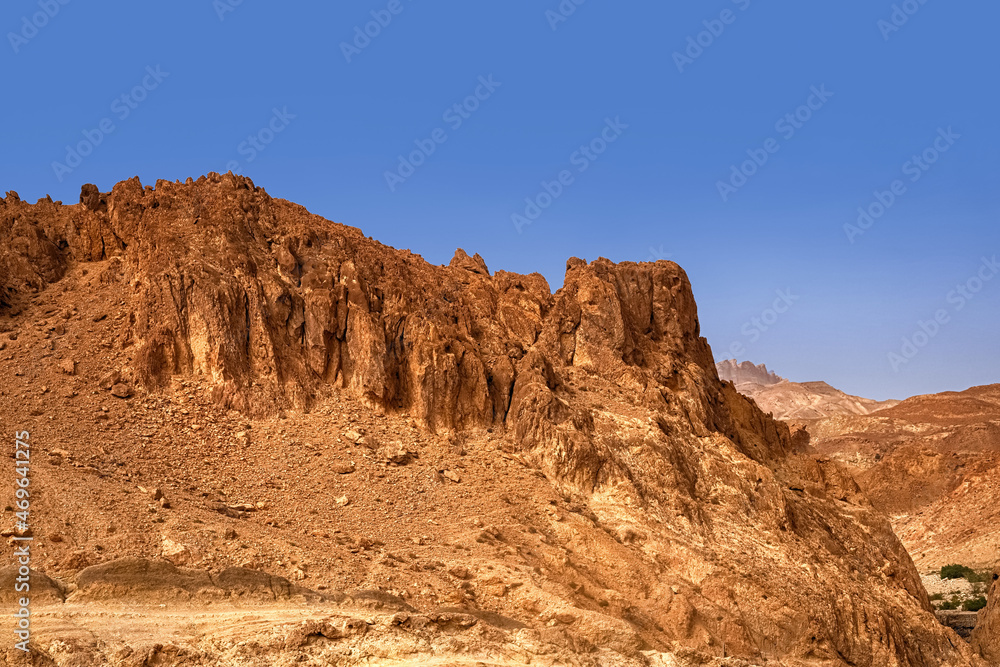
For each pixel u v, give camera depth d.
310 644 36.94
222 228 58.06
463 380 57.44
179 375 53.00
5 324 54.97
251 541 42.69
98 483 43.81
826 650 51.88
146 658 34.16
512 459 54.53
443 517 49.28
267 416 52.56
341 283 58.66
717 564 52.28
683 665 44.25
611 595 47.16
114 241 61.53
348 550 44.69
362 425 53.78
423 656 38.28
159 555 40.25
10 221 61.88
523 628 42.00
